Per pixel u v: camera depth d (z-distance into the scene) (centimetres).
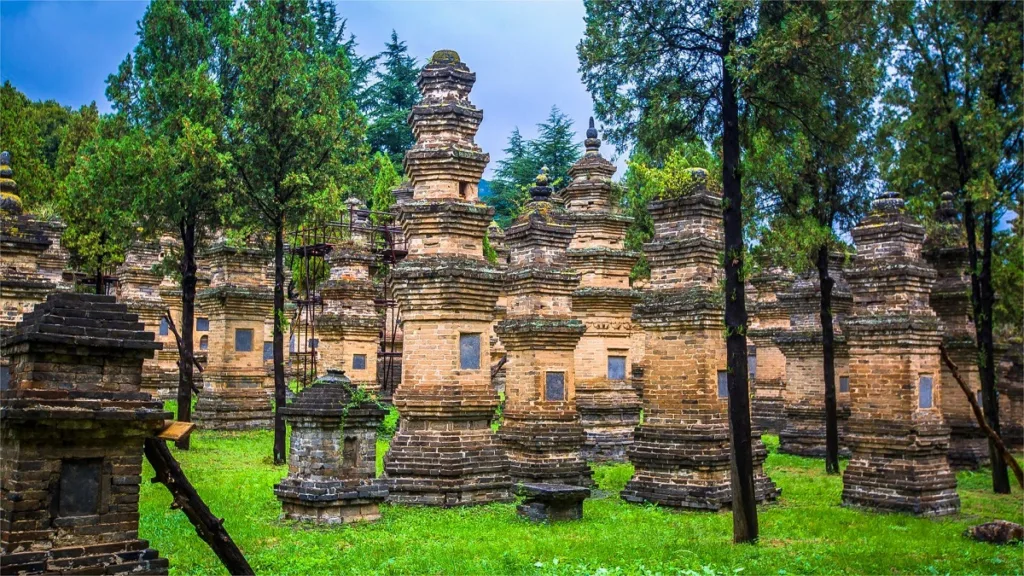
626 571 1436
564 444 2392
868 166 2853
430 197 2181
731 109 1859
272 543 1588
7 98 4253
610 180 3219
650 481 2216
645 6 1875
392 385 3791
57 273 2773
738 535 1731
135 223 2838
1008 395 3650
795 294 3416
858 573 1517
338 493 1759
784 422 3853
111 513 998
